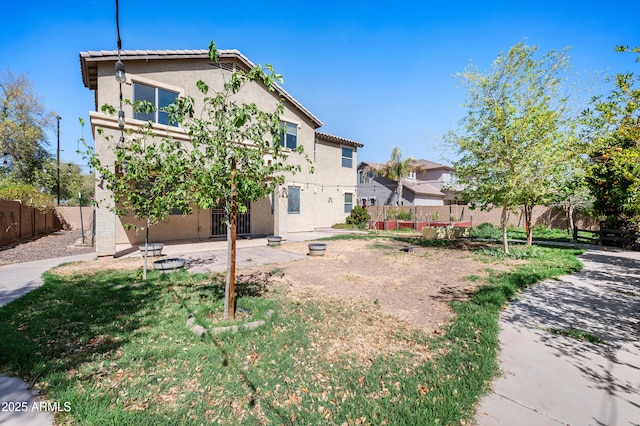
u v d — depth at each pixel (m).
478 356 3.04
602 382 2.67
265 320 3.87
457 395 2.43
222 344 3.24
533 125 8.55
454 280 6.36
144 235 11.68
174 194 3.98
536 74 8.49
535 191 8.73
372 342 3.44
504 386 2.61
